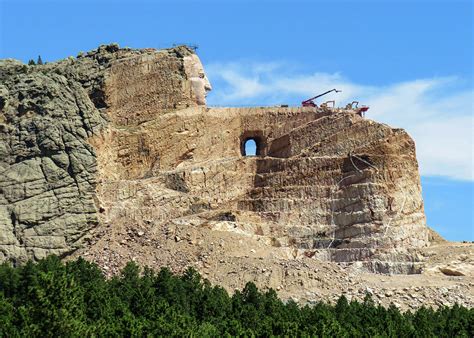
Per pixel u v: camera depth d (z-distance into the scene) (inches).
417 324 6304.1
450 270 7298.2
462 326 6304.1
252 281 6943.9
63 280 5698.8
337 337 5910.4
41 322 5506.9
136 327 5723.4
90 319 5974.4
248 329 5944.9
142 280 6555.1
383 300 6860.2
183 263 7155.5
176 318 5925.2
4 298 6225.4
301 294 6879.9
